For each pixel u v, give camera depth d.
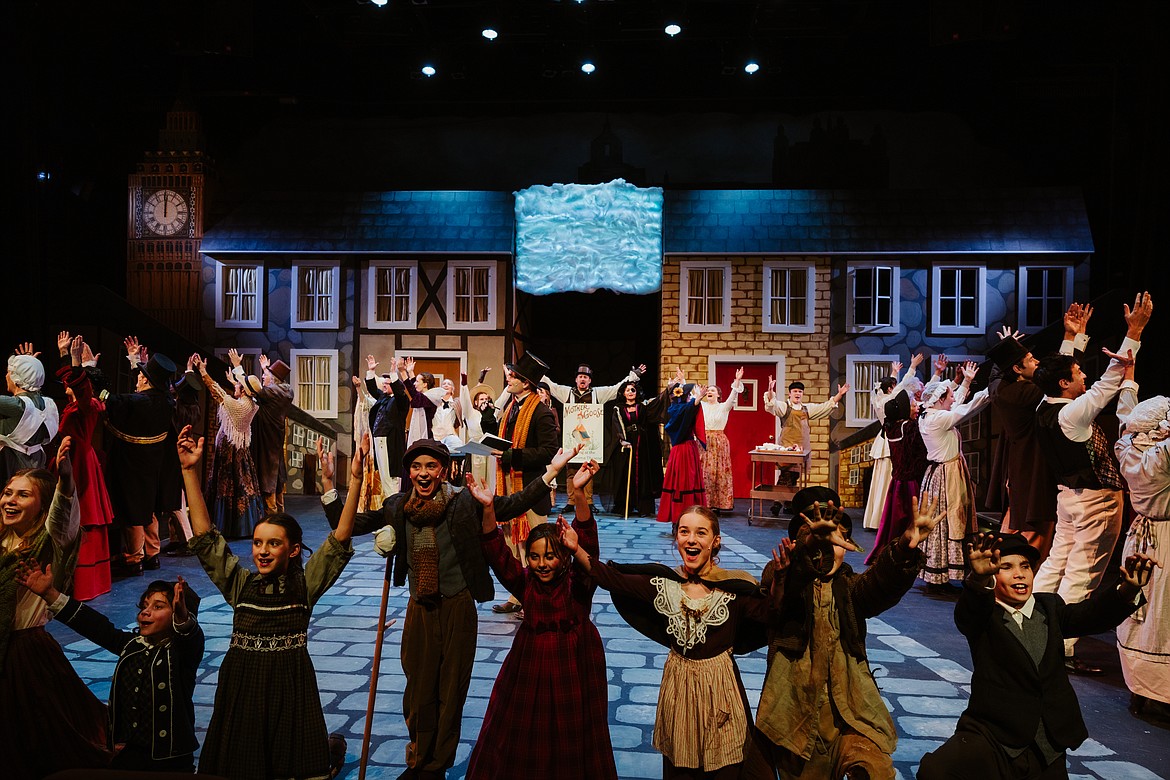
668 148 15.92
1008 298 13.88
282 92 15.68
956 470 6.84
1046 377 5.16
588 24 12.97
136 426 7.00
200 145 14.88
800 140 15.70
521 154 16.09
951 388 6.90
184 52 11.37
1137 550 4.21
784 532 10.01
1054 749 2.71
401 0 12.30
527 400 5.91
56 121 14.65
